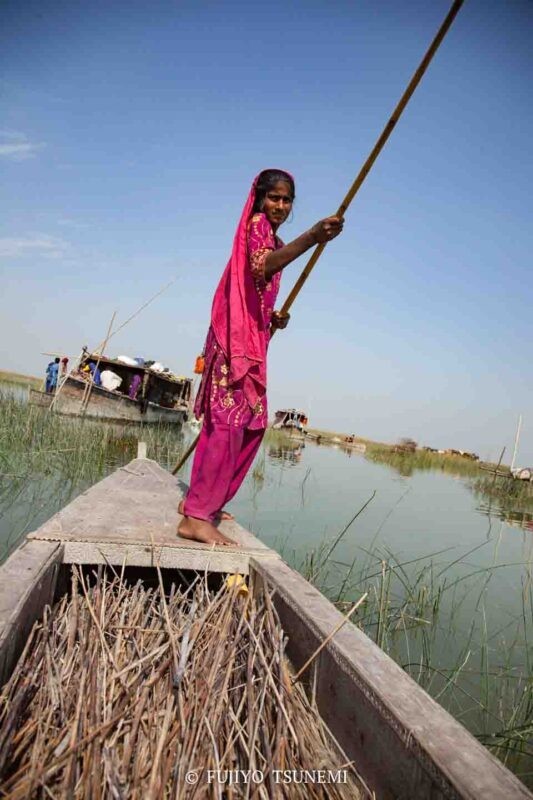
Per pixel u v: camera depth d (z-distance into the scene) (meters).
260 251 2.64
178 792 1.58
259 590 2.65
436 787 1.30
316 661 1.99
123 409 13.91
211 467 2.86
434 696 2.92
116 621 2.48
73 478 7.05
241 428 2.86
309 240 2.46
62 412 12.86
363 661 1.76
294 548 5.20
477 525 7.81
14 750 1.65
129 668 2.02
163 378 16.56
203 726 1.82
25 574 2.17
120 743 1.78
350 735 1.72
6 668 1.78
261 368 2.87
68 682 1.98
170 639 2.21
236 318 2.73
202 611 2.57
